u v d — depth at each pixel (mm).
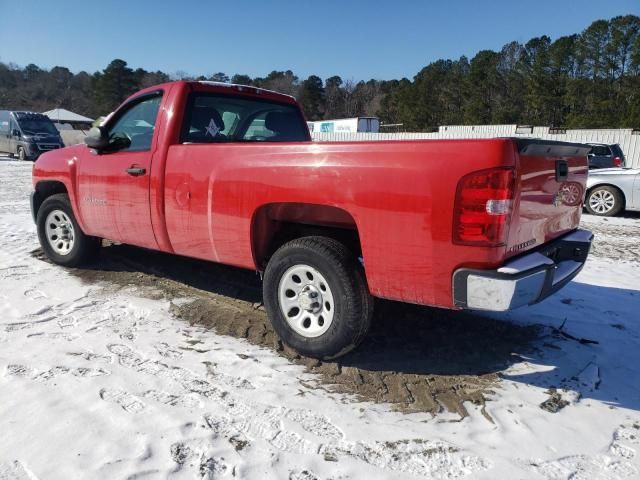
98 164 4691
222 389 3131
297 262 3445
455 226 2781
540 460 2562
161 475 2355
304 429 2756
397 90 91375
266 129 5055
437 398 3127
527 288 2844
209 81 4504
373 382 3283
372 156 3021
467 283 2799
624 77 65812
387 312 4363
